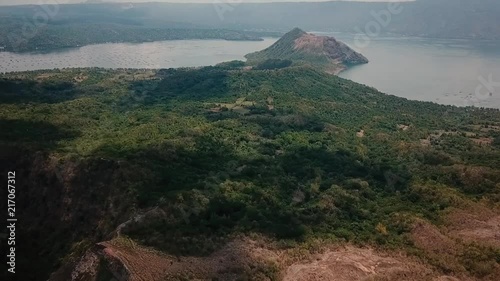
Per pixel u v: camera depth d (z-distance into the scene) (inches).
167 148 4488.2
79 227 3383.4
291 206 3727.9
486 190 4200.3
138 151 4207.7
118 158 3831.2
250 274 2564.0
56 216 3535.9
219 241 2847.0
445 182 4431.6
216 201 3430.1
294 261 2805.1
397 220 3521.2
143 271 2330.2
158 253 2568.9
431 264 2918.3
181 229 2869.1
